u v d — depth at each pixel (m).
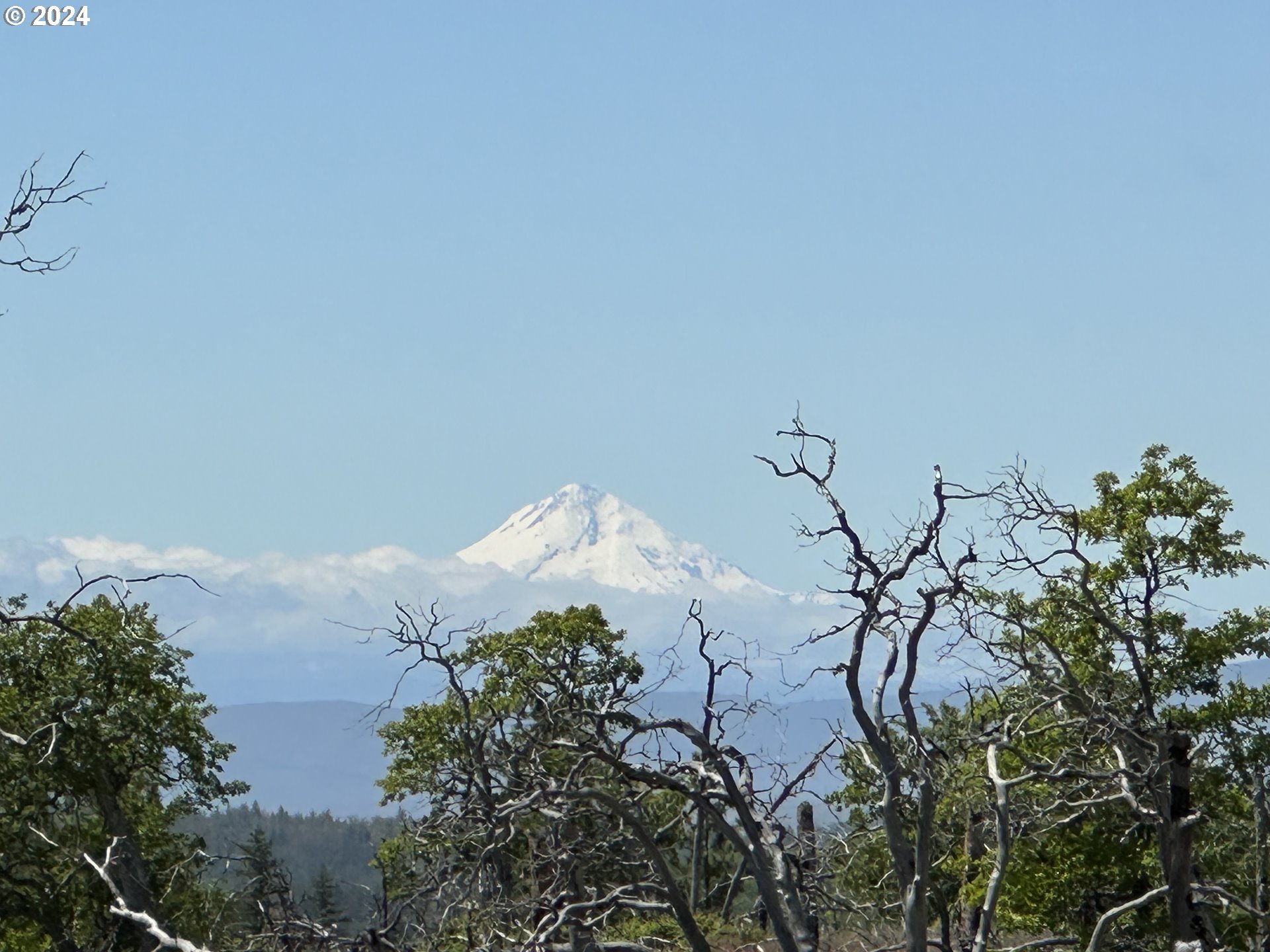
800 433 61.31
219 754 145.00
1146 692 89.50
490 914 59.56
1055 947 94.56
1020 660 79.62
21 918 139.88
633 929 87.12
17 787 127.81
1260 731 103.12
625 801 63.41
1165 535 106.06
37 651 132.88
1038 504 70.50
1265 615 106.00
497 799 61.94
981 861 94.81
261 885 62.75
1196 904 73.69
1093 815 89.25
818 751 64.44
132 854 122.62
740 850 59.12
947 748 74.94
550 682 66.00
